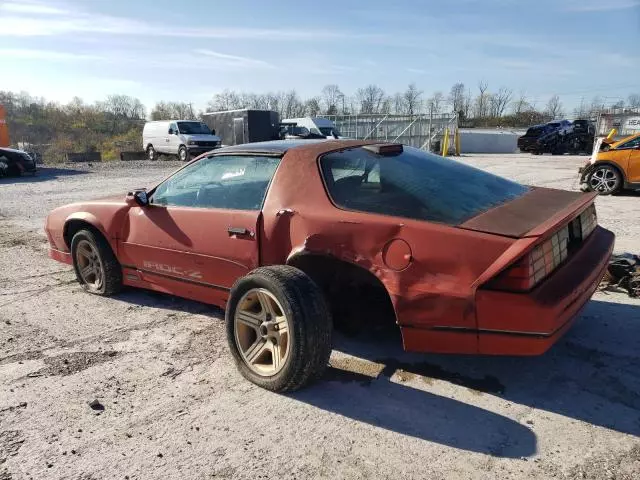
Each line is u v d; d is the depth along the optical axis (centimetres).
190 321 415
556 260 279
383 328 384
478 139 3481
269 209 332
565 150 2938
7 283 529
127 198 424
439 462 237
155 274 420
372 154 343
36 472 238
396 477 228
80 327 408
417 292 269
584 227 323
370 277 330
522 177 1469
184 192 401
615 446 244
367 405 287
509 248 252
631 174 1024
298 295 286
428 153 387
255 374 311
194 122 2586
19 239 745
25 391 311
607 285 455
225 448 253
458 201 302
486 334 260
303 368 286
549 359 332
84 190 1336
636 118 2312
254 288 304
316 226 306
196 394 304
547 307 249
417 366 330
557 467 230
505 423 265
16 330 404
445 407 282
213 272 370
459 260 261
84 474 236
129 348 368
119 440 261
